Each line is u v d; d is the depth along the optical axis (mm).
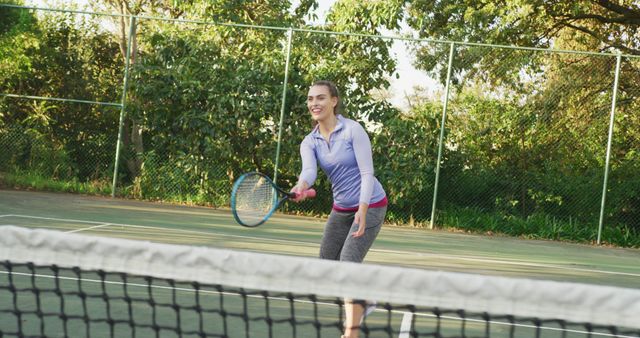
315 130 3645
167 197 11172
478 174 10484
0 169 11375
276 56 11055
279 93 10898
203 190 11117
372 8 12141
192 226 8500
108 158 11523
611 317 1871
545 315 1917
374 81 10664
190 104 11156
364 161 3471
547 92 10375
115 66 11750
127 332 3652
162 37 11359
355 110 10680
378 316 4324
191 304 4418
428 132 10477
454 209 10484
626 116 10383
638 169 10320
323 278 2080
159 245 2215
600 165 10305
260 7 13227
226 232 8195
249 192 3633
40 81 11547
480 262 7367
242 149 11016
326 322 4137
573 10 12375
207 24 10578
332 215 3697
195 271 2168
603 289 1889
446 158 10531
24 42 11500
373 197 3576
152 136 11281
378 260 6949
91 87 11570
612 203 10352
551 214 10445
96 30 11844
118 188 11273
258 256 2137
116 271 2225
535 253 8594
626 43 13867
